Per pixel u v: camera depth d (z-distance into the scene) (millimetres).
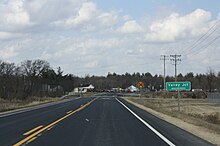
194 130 19453
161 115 31750
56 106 47562
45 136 16125
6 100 66688
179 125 22188
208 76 128500
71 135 16547
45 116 28938
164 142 14422
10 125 21469
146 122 23766
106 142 14359
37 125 21328
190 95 105375
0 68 83125
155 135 16703
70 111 35625
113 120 25141
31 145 13500
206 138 16188
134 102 65312
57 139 15164
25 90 84375
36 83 93938
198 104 73062
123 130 18797
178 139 15430
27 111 36594
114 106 46875
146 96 108188
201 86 166625
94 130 18719
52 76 115938
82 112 34031
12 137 15781
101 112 34156
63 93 113062
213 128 20562
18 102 59938
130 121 24453
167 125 21953
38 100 70812
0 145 13492
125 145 13602
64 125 21328
